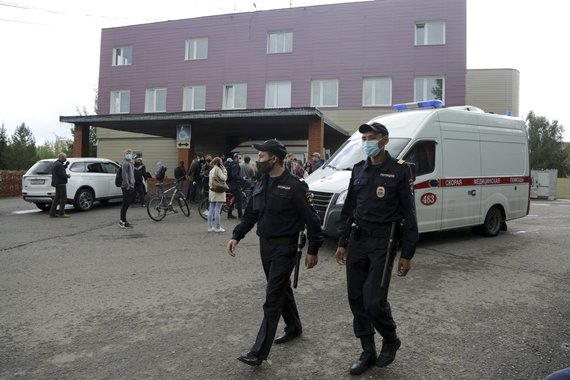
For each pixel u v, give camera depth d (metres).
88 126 18.94
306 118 16.22
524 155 9.80
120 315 4.46
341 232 3.61
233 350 3.67
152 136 25.92
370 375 3.28
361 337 3.38
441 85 21.20
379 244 3.28
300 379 3.22
